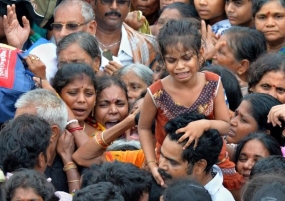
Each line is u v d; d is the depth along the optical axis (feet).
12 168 32.12
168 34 32.48
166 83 33.58
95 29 47.57
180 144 31.78
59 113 35.83
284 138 37.83
